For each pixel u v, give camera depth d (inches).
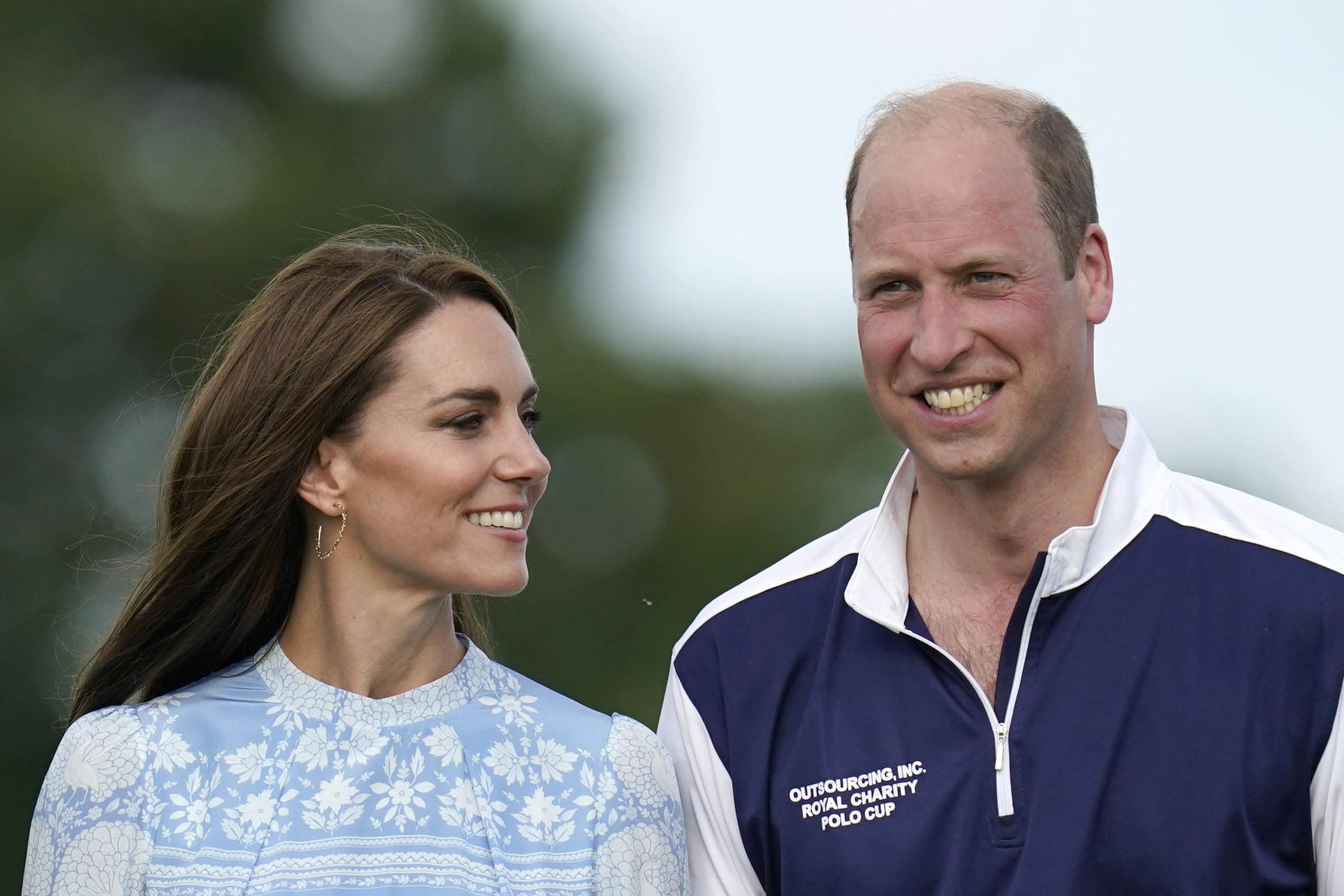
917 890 481.4
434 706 494.6
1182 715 472.7
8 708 1692.9
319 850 464.8
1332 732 460.8
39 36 1887.3
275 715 487.5
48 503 1753.2
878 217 493.0
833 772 499.5
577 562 1877.5
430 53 2009.1
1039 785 475.2
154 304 1785.2
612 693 1833.2
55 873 458.6
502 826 478.6
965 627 506.3
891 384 497.7
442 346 482.6
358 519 487.5
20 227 1758.1
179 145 1891.0
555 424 1871.3
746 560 1918.1
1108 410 531.5
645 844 492.4
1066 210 494.9
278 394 490.0
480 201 1994.3
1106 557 491.5
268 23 1955.0
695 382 1996.8
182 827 464.1
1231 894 462.9
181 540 500.4
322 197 1855.3
